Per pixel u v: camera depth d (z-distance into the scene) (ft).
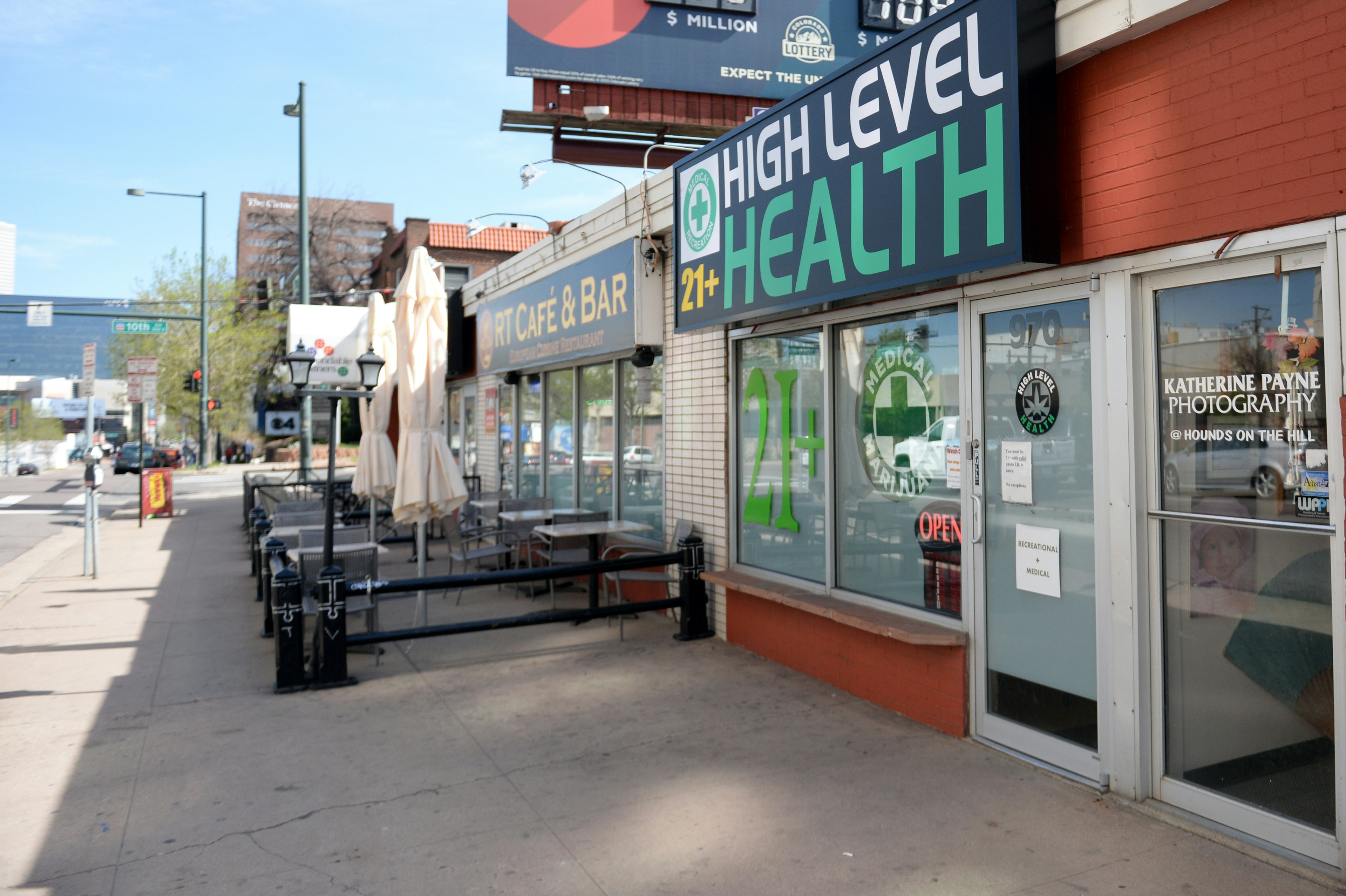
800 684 20.25
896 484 18.79
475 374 48.44
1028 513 15.53
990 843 12.46
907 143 15.96
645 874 11.78
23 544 46.44
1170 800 13.28
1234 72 11.92
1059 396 14.85
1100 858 11.93
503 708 18.74
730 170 21.66
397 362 27.43
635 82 35.04
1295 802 11.82
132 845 12.69
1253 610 12.26
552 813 13.64
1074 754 14.64
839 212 17.83
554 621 22.97
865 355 19.65
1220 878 11.30
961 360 16.70
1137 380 13.50
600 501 33.40
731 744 16.49
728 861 12.09
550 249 35.04
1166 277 13.16
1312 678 11.62
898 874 11.68
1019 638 15.78
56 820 13.51
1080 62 14.06
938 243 15.30
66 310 79.36
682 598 24.61
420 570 27.04
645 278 26.99
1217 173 12.14
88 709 18.84
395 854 12.40
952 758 15.66
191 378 93.97
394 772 15.33
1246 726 12.41
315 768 15.49
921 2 37.81
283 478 82.33
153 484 59.93
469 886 11.52
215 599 31.35
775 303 20.02
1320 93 10.96
